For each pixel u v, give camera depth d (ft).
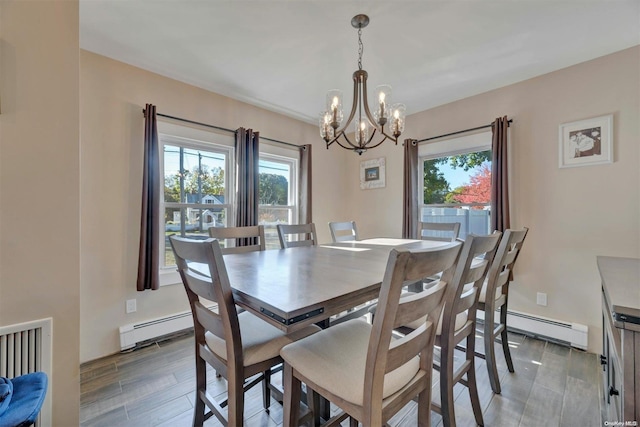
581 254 7.54
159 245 8.16
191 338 8.06
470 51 7.11
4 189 3.78
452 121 10.19
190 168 8.96
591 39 6.60
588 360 6.82
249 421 4.89
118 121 7.40
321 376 3.10
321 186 13.00
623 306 2.45
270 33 6.39
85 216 6.91
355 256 5.88
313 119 12.15
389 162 12.35
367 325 4.22
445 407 3.96
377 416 2.67
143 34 6.40
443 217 10.57
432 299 3.12
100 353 7.03
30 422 2.70
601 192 7.24
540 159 8.20
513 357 7.00
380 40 6.65
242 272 4.37
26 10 3.92
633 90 6.83
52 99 4.11
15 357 3.83
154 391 5.68
